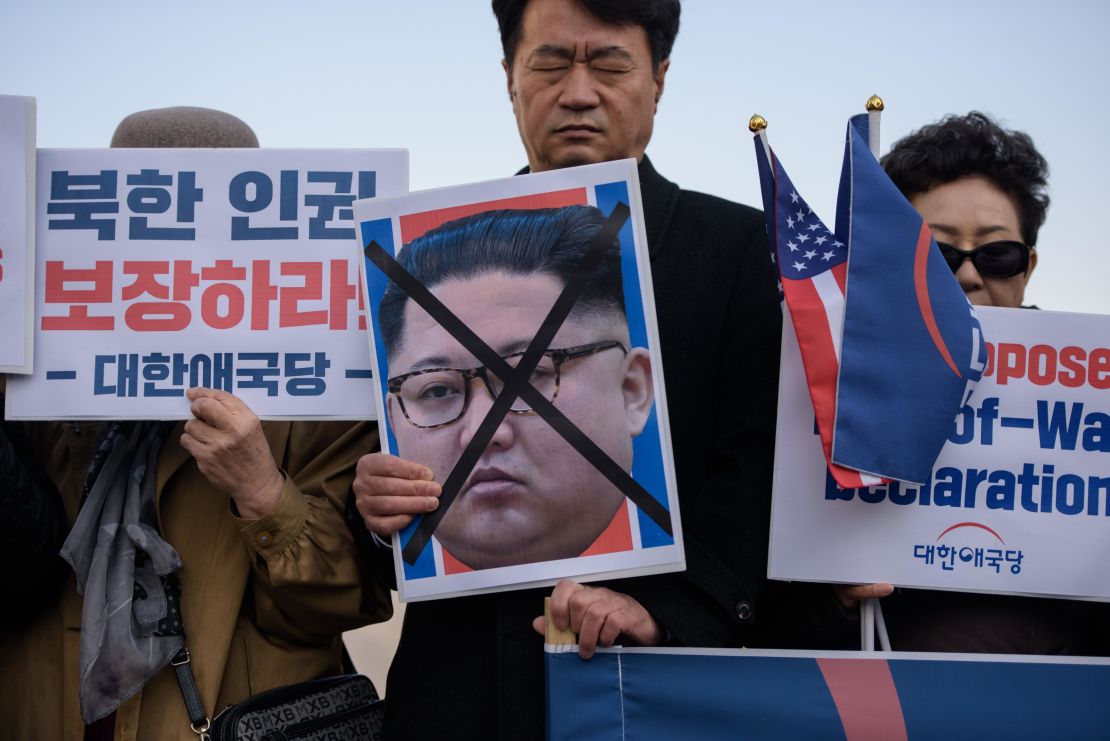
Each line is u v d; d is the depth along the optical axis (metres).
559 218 2.80
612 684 2.70
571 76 2.89
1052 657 2.75
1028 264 3.23
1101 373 2.87
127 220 3.01
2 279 2.94
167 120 3.42
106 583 2.91
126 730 2.91
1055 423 2.85
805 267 2.73
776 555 2.76
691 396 2.94
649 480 2.74
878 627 2.84
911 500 2.79
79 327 2.98
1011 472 2.83
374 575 3.06
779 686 2.71
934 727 2.71
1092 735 2.72
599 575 2.72
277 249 3.00
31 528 2.91
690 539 2.81
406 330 2.81
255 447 2.86
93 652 2.85
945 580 2.78
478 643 2.86
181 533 3.05
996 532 2.81
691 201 3.11
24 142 2.97
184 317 2.98
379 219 2.85
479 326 2.79
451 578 2.74
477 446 2.76
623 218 2.80
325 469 3.10
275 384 2.96
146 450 3.09
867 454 2.64
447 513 2.75
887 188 2.73
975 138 3.21
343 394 2.95
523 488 2.74
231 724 2.86
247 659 3.05
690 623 2.72
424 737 2.84
